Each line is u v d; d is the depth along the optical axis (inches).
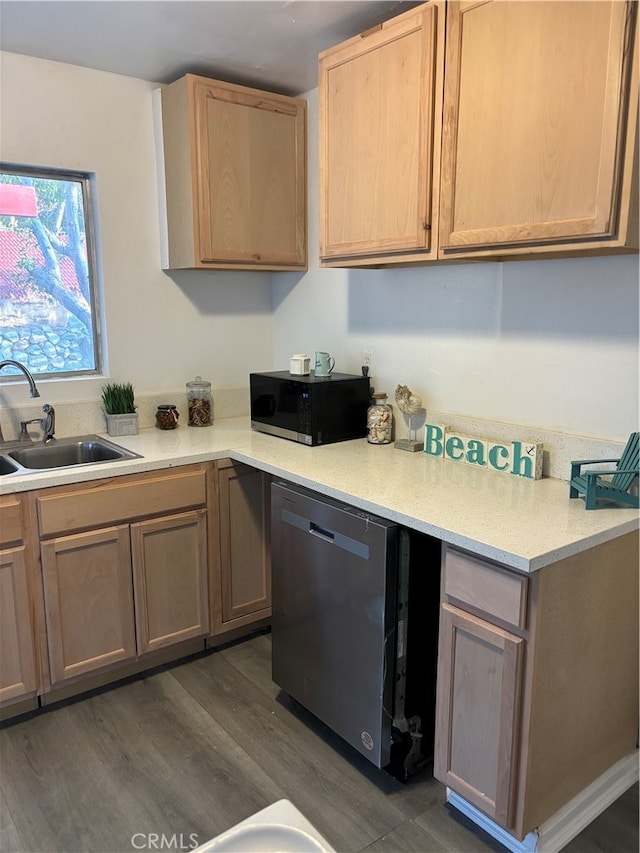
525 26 61.9
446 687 65.4
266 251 108.6
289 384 98.7
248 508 100.7
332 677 77.7
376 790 73.2
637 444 68.1
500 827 65.8
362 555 70.6
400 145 76.0
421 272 93.4
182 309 113.8
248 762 77.3
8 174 96.0
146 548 90.6
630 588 68.1
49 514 81.3
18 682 82.7
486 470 82.4
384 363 101.8
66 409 102.4
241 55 93.2
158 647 94.2
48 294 102.1
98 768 76.0
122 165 103.3
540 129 62.0
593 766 69.1
